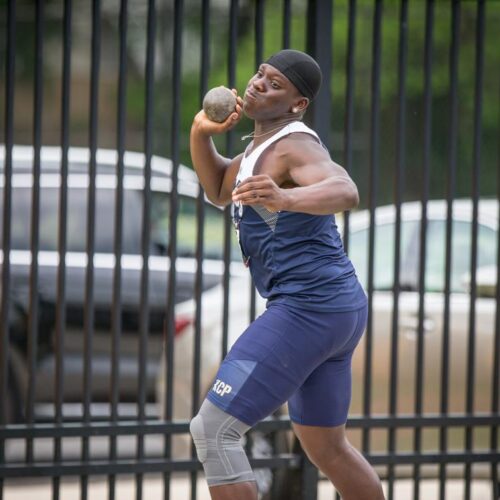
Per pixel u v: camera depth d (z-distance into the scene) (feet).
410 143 178.09
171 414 60.18
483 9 62.95
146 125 58.80
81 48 233.76
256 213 45.52
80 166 91.86
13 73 56.59
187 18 199.93
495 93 186.70
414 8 165.78
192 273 89.61
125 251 90.02
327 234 46.14
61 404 58.29
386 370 76.79
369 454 62.80
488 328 78.18
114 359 58.85
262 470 69.56
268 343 44.83
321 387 47.93
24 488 82.12
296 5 150.10
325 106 61.31
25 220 88.63
